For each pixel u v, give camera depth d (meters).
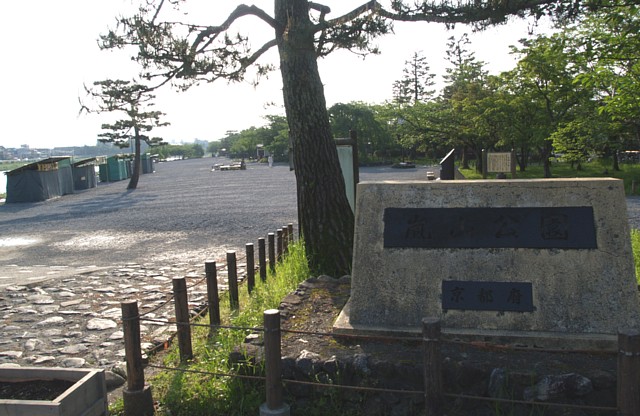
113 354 5.80
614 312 4.20
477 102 28.11
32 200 28.70
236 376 4.02
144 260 11.57
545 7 5.82
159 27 7.48
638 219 13.63
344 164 9.27
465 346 4.29
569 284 4.32
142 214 20.69
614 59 10.05
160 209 22.12
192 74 8.01
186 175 49.62
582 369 3.81
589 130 19.91
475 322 4.41
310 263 7.85
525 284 4.40
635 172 28.44
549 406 3.70
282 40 7.78
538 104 25.14
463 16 5.89
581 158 22.89
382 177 31.64
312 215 7.86
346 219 7.89
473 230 4.63
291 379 4.23
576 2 5.83
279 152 72.19
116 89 9.17
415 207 4.82
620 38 9.67
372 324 4.65
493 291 4.46
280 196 25.06
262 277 8.23
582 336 4.12
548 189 4.54
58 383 3.99
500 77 25.91
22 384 4.01
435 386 3.45
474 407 3.89
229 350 4.93
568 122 22.70
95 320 7.04
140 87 8.89
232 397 4.23
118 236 15.50
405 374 4.00
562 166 38.69
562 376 3.71
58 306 7.80
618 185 4.42
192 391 4.43
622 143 23.36
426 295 4.61
